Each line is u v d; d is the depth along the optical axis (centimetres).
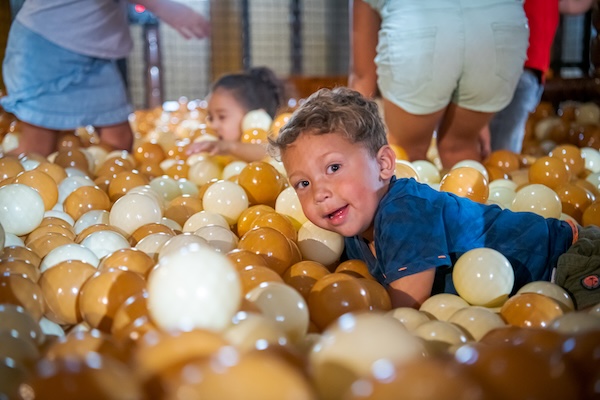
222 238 178
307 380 90
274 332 105
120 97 349
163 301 107
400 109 266
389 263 160
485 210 178
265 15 761
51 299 139
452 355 98
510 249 174
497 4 259
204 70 756
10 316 116
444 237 164
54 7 319
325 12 782
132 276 135
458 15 252
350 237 187
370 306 143
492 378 83
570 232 181
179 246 159
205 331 94
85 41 326
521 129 341
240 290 113
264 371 81
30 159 273
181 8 357
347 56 802
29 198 191
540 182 244
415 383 78
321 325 141
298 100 523
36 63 321
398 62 257
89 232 185
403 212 162
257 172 229
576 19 715
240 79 354
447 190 214
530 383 83
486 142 313
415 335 123
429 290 159
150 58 588
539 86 343
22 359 105
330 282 143
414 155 281
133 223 195
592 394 85
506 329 118
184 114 517
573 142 378
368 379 81
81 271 142
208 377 80
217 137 365
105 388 81
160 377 87
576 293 162
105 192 249
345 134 166
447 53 253
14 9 452
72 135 340
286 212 211
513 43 263
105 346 106
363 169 168
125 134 354
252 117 334
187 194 251
